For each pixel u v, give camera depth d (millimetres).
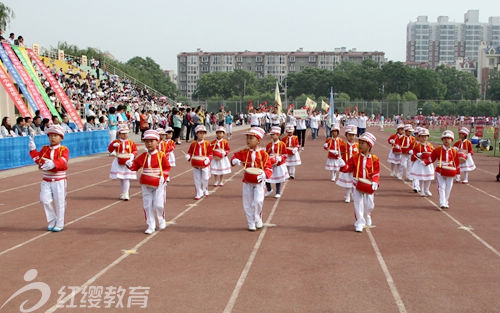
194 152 13703
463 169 16953
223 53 166500
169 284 7043
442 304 6379
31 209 12195
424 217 11531
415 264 7992
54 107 27500
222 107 41219
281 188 15609
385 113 73188
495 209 12523
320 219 11250
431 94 113625
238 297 6574
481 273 7586
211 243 9172
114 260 8125
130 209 12281
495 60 157250
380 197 14148
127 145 13359
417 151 14453
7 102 28219
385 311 6152
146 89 61125
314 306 6293
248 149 10297
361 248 8891
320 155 26031
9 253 8508
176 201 13375
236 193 14641
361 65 127875
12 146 19172
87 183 16328
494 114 79688
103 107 37938
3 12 43156
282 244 9125
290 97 120312
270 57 163250
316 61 162375
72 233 9891
